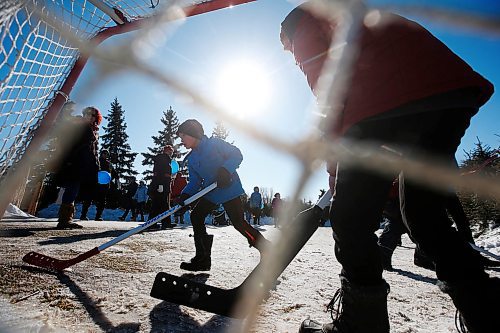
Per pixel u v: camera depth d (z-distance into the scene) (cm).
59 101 239
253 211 1712
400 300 227
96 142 495
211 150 305
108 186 826
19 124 197
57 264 232
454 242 122
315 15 119
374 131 114
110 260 283
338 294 148
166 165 700
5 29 106
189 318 167
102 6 250
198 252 275
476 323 113
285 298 212
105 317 160
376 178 115
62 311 162
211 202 288
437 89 111
